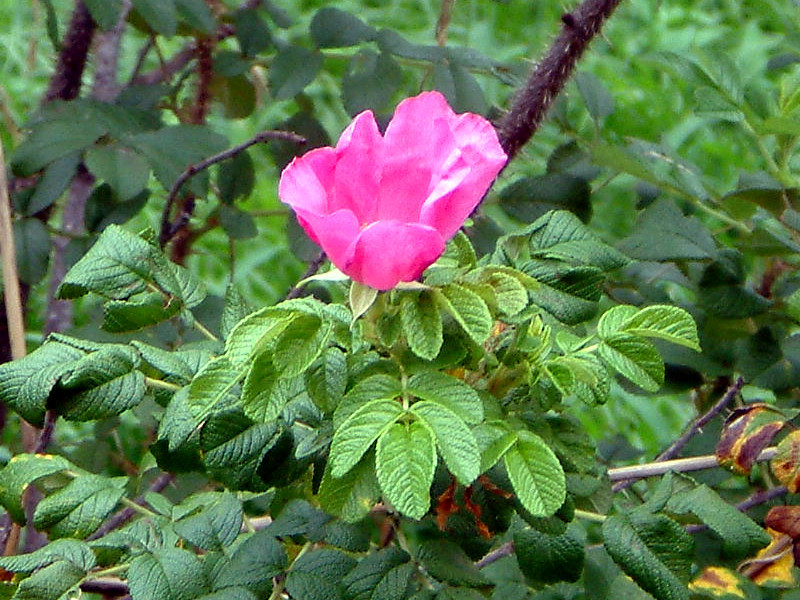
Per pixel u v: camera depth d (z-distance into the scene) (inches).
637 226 28.9
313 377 20.1
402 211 19.3
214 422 21.6
